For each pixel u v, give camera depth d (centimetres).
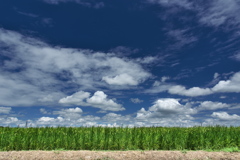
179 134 995
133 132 996
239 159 695
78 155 687
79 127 1154
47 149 840
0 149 802
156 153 727
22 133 936
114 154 705
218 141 931
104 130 1041
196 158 698
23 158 657
